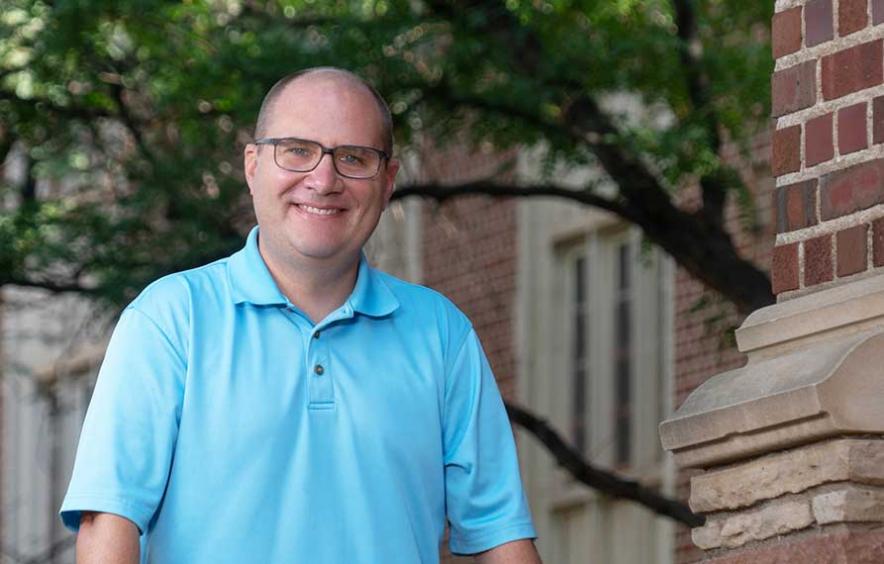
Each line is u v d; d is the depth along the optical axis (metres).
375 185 4.48
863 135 4.73
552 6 11.80
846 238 4.73
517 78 11.79
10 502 24.69
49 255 12.27
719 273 11.46
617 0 11.36
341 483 4.34
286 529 4.28
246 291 4.42
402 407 4.44
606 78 11.84
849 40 4.80
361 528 4.32
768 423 4.55
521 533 4.61
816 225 4.83
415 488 4.43
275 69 11.56
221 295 4.45
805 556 4.45
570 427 18.11
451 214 18.36
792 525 4.53
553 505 18.11
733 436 4.67
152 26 12.25
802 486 4.50
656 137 11.28
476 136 12.48
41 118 12.80
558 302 18.31
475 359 4.62
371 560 4.32
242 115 11.52
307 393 4.37
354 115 4.46
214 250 11.62
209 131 12.45
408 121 12.23
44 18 11.86
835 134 4.81
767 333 4.80
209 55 11.96
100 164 13.18
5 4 11.92
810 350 4.62
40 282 12.52
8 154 13.45
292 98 4.47
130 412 4.31
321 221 4.43
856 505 4.39
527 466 18.36
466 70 12.08
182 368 4.35
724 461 4.76
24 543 24.45
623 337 17.50
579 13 12.03
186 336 4.38
